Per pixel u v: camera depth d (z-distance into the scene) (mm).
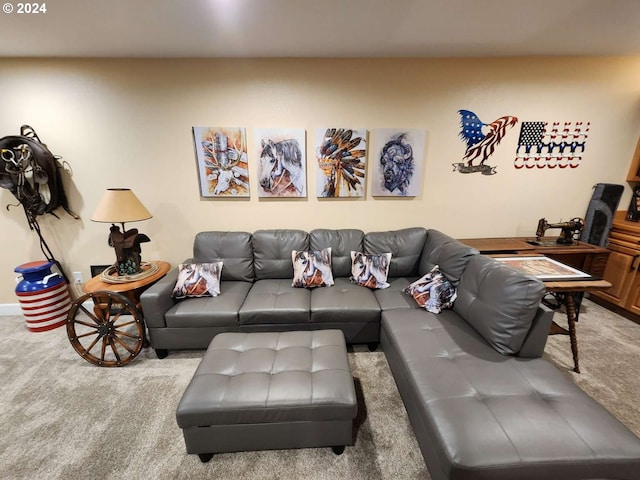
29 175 2441
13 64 2279
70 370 2020
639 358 2094
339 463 1384
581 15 1742
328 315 2080
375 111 2537
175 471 1356
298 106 2494
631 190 2834
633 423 1572
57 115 2400
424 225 2857
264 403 1290
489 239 2838
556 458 976
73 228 2676
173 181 2625
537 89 2539
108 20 1711
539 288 1422
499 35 2023
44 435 1535
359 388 1843
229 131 2498
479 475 969
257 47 2164
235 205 2721
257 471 1353
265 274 2568
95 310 2049
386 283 2393
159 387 1865
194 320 2045
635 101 2600
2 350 2246
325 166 2633
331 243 2586
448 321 1829
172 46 2119
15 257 2715
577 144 2689
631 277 2578
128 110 2432
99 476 1335
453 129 2605
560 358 2100
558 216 2873
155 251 2785
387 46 2189
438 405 1199
